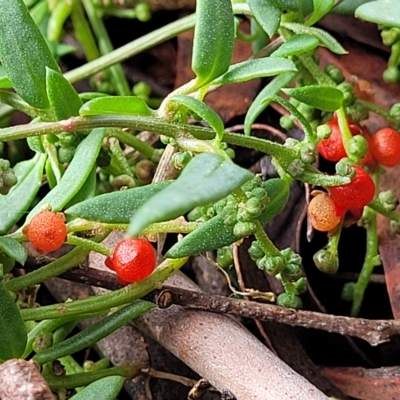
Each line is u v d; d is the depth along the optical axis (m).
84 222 0.16
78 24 0.20
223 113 0.19
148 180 0.18
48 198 0.16
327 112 0.17
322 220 0.16
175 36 0.19
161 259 0.17
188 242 0.15
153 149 0.17
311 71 0.17
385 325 0.16
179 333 0.16
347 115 0.17
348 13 0.17
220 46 0.15
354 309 0.17
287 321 0.16
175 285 0.17
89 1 0.20
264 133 0.18
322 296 0.18
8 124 0.19
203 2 0.15
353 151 0.16
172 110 0.16
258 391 0.15
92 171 0.16
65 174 0.16
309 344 0.17
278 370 0.15
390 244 0.17
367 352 0.17
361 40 0.19
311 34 0.16
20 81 0.16
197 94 0.16
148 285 0.16
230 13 0.15
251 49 0.19
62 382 0.16
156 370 0.17
